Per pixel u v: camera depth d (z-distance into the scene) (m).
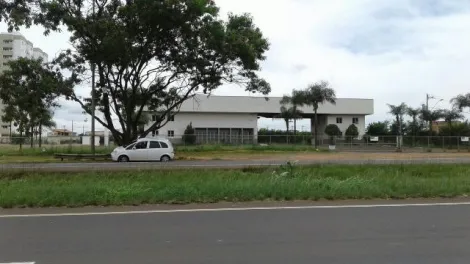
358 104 87.38
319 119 90.62
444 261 5.89
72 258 6.01
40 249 6.47
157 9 30.23
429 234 7.42
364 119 89.19
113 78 35.34
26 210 9.70
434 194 11.98
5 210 9.72
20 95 34.78
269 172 17.36
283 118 78.12
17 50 106.31
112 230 7.70
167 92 39.09
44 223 8.30
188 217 8.88
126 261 5.87
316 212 9.46
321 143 57.41
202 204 10.50
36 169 19.70
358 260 5.92
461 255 6.18
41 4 29.06
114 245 6.68
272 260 5.91
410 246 6.65
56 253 6.26
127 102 36.66
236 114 84.75
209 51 34.22
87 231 7.62
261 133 86.00
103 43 30.50
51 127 83.75
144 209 9.80
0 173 17.12
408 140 55.38
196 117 83.00
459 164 23.08
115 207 10.09
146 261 5.87
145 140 30.89
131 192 11.28
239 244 6.74
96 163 27.59
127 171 18.14
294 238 7.12
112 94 36.06
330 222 8.38
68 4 31.80
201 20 32.50
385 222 8.41
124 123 38.31
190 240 6.99
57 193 11.05
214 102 82.75
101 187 11.95
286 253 6.25
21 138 46.50
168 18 30.80
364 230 7.71
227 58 34.25
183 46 34.03
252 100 84.38
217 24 32.41
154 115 43.91
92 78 35.34
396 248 6.54
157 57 35.06
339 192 11.76
